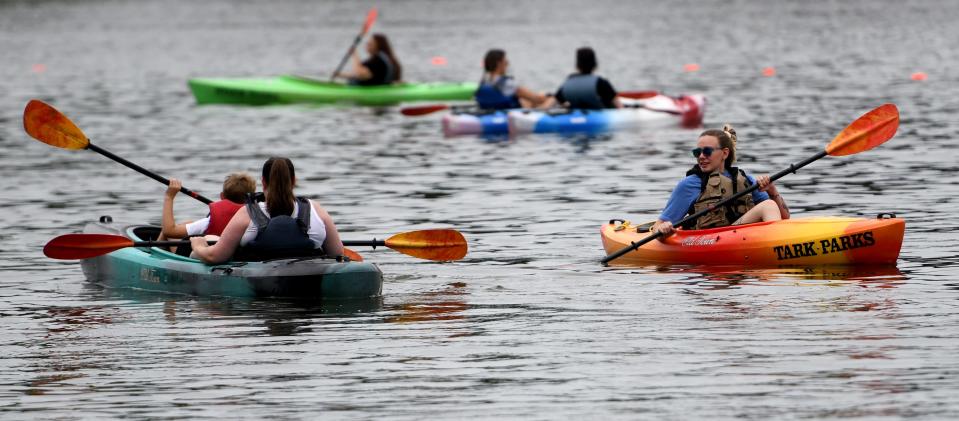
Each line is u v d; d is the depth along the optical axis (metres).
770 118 66.56
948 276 28.56
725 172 31.91
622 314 25.62
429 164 52.50
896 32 134.88
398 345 23.52
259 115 73.19
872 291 27.12
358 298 27.72
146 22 176.00
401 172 50.22
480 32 149.25
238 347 23.58
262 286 27.64
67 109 78.31
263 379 21.39
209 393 20.66
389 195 44.31
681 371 21.30
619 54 118.06
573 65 108.56
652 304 26.52
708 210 31.06
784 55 111.75
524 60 114.19
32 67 112.69
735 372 21.14
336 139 62.00
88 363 22.67
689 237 31.33
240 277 27.80
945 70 93.25
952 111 67.00
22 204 43.44
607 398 19.94
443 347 23.28
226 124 69.06
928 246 32.44
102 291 29.31
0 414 19.77
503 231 36.72
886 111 32.12
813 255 30.11
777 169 48.31
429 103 78.62
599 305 26.58
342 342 23.83
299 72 106.19
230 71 107.81
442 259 30.08
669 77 95.12
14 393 20.88
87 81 99.19
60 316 26.62
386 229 37.56
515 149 56.97
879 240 29.70
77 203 43.69
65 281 30.69
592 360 22.12
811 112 68.81
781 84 86.56
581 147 57.28
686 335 23.70
